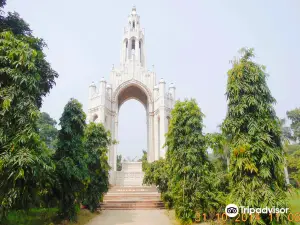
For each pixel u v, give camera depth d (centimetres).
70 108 1370
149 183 2267
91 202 1655
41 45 1449
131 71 3972
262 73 962
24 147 873
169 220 1482
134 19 4472
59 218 1277
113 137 3644
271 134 931
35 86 971
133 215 1666
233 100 966
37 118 945
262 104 928
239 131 941
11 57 922
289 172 3459
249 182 903
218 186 1306
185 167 1300
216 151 1222
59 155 1295
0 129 871
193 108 1410
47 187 1151
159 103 3666
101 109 3512
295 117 4634
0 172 850
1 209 875
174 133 1402
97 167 1677
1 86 923
